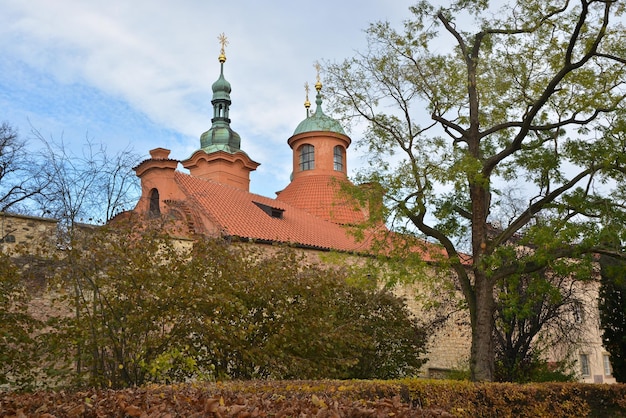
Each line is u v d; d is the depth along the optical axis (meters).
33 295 14.55
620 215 15.51
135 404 6.73
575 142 16.78
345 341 15.53
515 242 20.19
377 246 17.31
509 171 18.61
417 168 16.89
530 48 17.48
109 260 11.84
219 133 41.84
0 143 25.28
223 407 5.73
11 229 16.41
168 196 27.47
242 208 28.38
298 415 5.90
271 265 14.45
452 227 18.16
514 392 13.32
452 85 17.19
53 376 11.56
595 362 34.50
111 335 11.43
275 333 13.72
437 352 28.77
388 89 17.95
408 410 6.07
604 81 17.16
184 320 12.20
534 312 19.17
